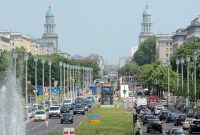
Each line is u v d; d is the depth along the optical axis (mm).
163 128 143750
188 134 125562
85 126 135500
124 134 115062
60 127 143250
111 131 121125
